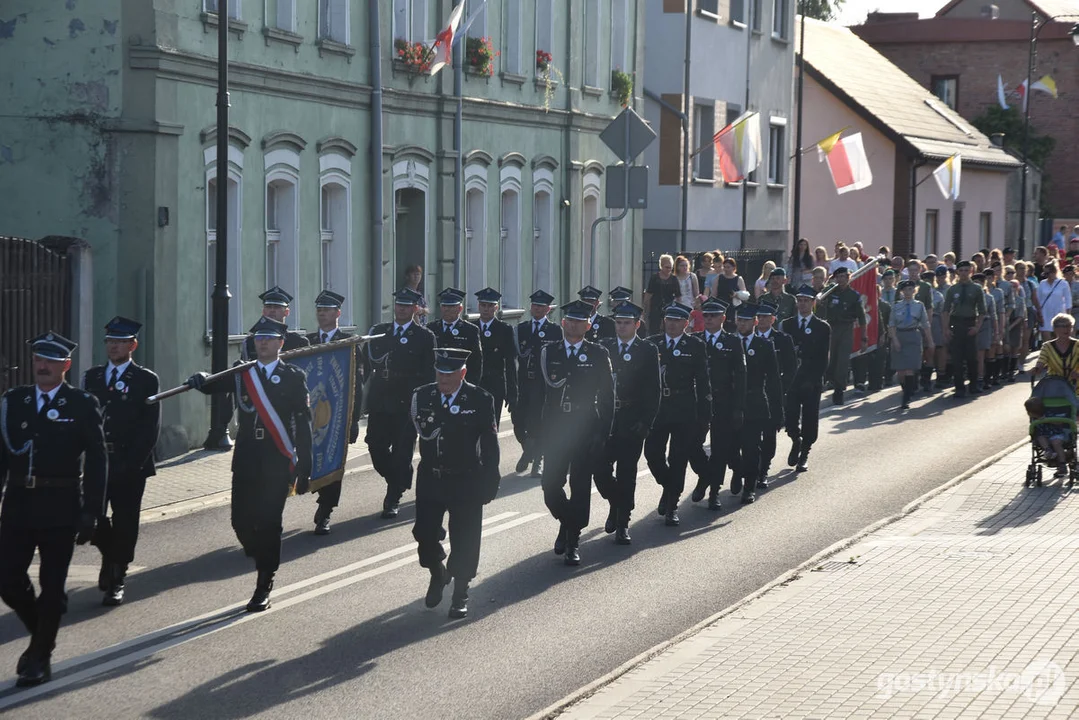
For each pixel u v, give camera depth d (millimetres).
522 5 28016
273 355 10500
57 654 9312
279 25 20484
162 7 17641
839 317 23750
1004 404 24625
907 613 10180
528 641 9859
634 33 33938
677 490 13969
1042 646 9141
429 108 24469
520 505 14836
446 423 10273
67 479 8781
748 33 40000
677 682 8602
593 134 31562
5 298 15359
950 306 25625
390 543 12875
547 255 29703
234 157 19203
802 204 48469
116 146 17578
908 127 48781
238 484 10414
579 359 12094
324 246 22078
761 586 11516
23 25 17719
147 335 17688
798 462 17453
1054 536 13172
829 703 8000
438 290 25109
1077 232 45094
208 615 10352
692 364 13852
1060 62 65750
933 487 16375
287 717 8195
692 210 36656
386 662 9312
